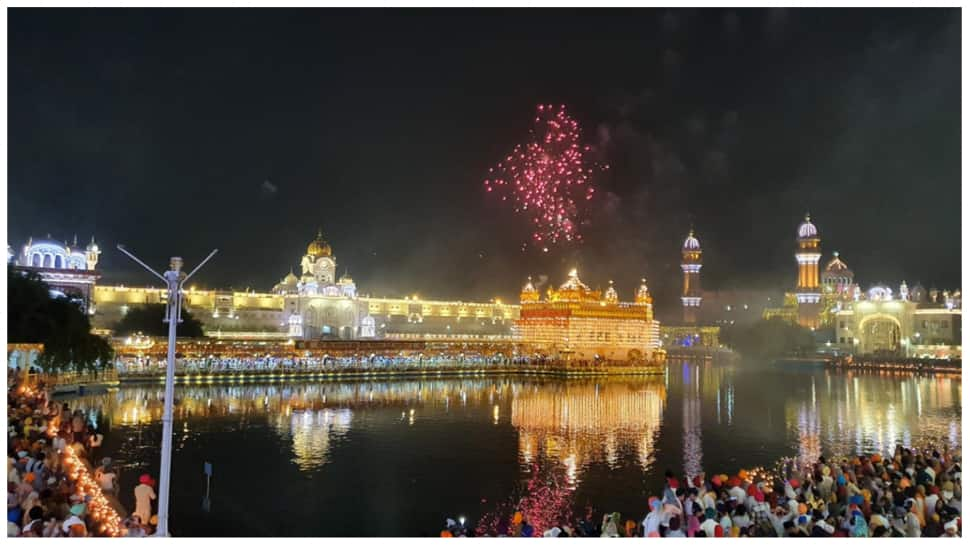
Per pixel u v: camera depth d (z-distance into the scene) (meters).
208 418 51.12
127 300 126.38
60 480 23.56
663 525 20.48
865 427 51.97
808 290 162.00
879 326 140.25
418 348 92.81
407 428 48.94
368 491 32.69
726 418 55.97
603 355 98.31
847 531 20.58
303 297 141.00
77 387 61.09
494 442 44.47
